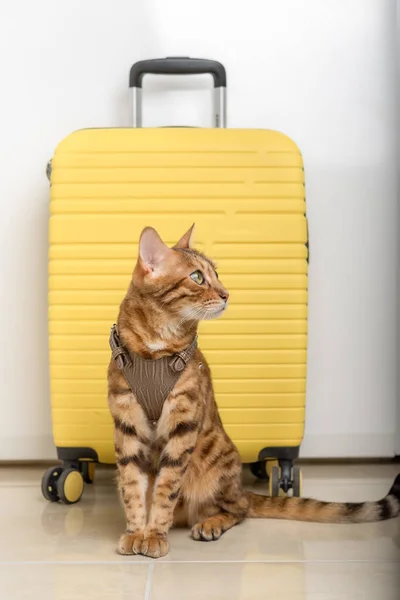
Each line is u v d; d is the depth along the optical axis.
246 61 2.35
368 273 2.40
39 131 2.35
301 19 2.35
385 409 2.42
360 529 1.81
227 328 2.07
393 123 2.37
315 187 2.38
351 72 2.36
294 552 1.66
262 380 2.08
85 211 2.06
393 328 2.41
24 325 2.38
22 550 1.67
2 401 2.39
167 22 2.34
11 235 2.37
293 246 2.07
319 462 2.48
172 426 1.69
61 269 2.06
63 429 2.08
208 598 1.42
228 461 1.81
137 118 2.26
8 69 2.34
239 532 1.79
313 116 2.37
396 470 2.40
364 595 1.43
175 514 1.83
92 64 2.34
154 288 1.66
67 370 2.07
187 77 2.36
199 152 2.07
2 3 2.33
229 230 2.07
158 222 2.06
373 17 2.35
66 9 2.33
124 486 1.70
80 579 1.51
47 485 2.03
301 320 2.08
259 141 2.08
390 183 2.39
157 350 1.67
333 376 2.41
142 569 1.56
